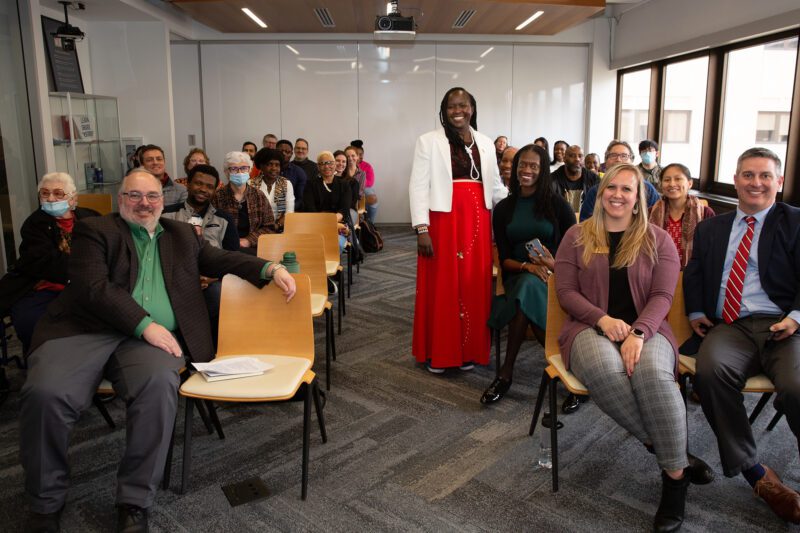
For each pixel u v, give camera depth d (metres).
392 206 9.19
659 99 7.61
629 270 2.22
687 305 2.39
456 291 3.19
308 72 8.77
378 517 2.01
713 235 2.37
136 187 2.18
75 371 1.96
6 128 4.96
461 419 2.76
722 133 6.31
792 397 1.92
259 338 2.33
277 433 2.62
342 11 7.01
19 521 2.01
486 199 3.18
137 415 1.92
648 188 3.50
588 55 8.79
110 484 2.23
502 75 8.81
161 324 2.24
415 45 8.71
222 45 8.69
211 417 2.54
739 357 2.08
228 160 3.69
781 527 1.95
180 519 2.00
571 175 4.82
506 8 6.75
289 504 2.09
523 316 2.89
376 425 2.70
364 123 8.92
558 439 2.56
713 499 2.10
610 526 1.96
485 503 2.09
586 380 2.07
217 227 3.30
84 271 2.10
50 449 1.90
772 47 5.43
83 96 5.98
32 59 5.15
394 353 3.66
